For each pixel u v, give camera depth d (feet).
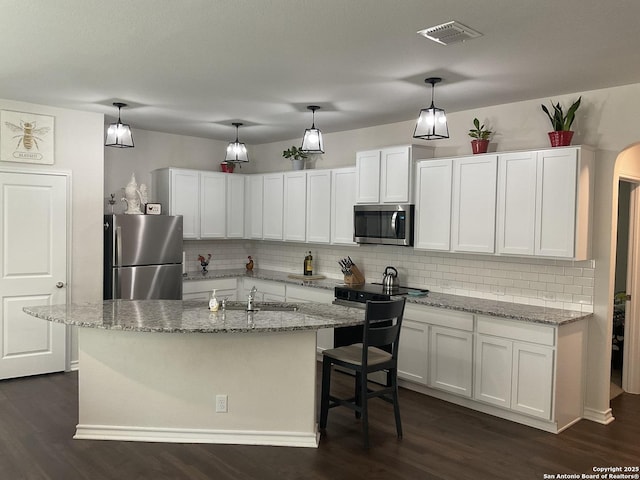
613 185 13.32
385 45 10.39
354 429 12.73
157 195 21.09
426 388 15.40
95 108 16.63
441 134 12.64
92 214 17.40
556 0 8.20
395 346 12.30
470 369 13.98
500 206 14.26
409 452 11.48
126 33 9.95
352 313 12.42
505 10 8.63
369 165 17.58
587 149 13.05
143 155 20.81
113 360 11.85
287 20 9.21
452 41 10.03
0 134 15.52
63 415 13.29
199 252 22.91
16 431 12.26
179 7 8.71
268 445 11.73
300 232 20.57
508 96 14.30
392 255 18.48
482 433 12.59
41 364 16.61
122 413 11.92
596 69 11.76
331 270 20.90
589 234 13.46
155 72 12.50
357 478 10.25
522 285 14.96
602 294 13.48
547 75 12.25
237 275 21.93
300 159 21.17
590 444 12.06
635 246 15.74
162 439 11.81
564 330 12.57
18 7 8.77
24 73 12.68
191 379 11.76
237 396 11.78
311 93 14.30
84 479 10.03
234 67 12.03
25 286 16.24
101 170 17.52
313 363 11.71
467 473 10.55
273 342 11.71
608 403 13.55
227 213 22.29
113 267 17.63
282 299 20.18
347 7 8.61
